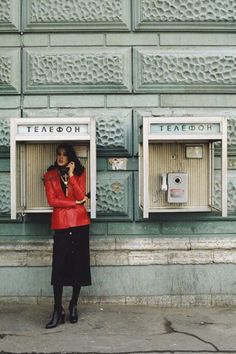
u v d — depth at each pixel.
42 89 6.24
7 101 6.25
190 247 6.20
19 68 6.24
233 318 5.79
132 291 6.21
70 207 5.53
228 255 6.23
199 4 6.24
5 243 6.19
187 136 5.66
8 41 6.25
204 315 5.89
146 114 6.22
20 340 5.14
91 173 5.70
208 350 4.91
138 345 5.02
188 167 6.16
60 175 5.58
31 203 6.13
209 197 6.16
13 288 6.21
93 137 5.66
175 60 6.23
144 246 6.18
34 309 6.06
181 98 6.28
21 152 6.05
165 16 6.22
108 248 6.17
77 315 5.69
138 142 6.19
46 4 6.21
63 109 6.24
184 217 6.26
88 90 6.24
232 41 6.27
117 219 6.23
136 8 6.24
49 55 6.21
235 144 6.24
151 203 6.13
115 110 6.24
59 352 4.86
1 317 5.80
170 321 5.69
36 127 5.64
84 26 6.24
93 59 6.21
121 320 5.71
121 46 6.26
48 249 6.18
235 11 6.25
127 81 6.25
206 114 6.25
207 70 6.24
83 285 5.60
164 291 6.22
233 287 6.25
